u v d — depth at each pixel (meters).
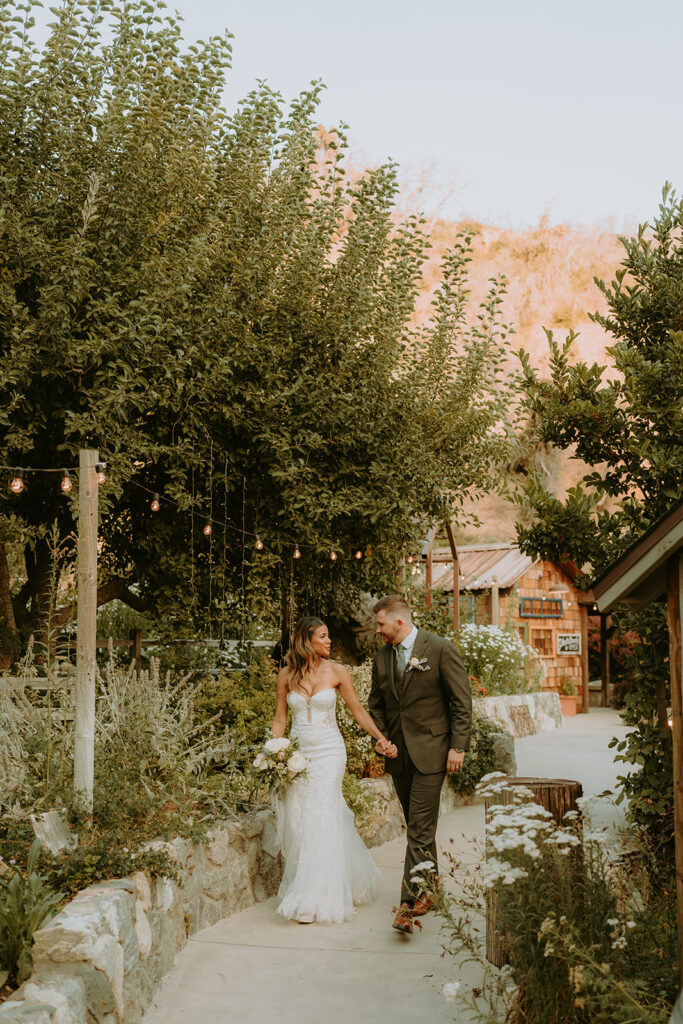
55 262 6.23
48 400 6.99
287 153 7.93
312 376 8.02
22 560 10.64
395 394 8.87
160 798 4.84
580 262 37.97
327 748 5.35
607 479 6.12
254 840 5.60
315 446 7.88
